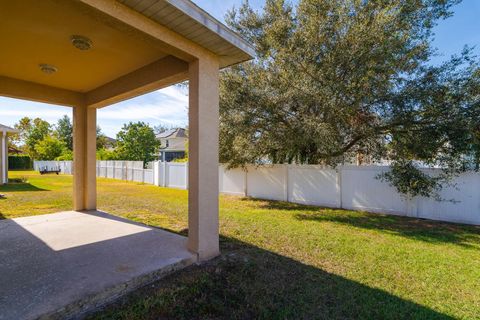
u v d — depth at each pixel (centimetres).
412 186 606
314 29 666
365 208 716
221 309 240
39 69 453
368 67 613
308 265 346
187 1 267
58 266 298
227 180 1041
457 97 560
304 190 834
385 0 629
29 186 1220
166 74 397
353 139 740
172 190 1163
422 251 405
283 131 761
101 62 420
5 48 366
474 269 340
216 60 368
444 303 259
